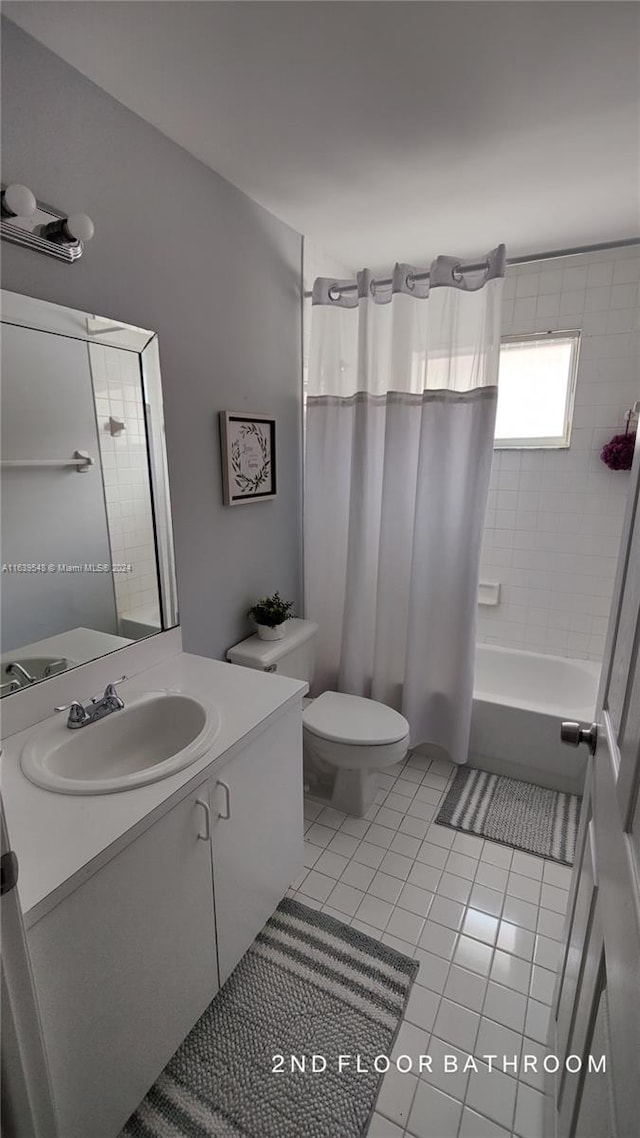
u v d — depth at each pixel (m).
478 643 3.10
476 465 2.15
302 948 1.57
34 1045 0.70
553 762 2.30
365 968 1.51
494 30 1.15
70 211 1.29
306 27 1.14
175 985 1.20
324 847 1.97
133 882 1.04
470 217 2.10
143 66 1.26
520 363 2.77
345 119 1.47
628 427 2.49
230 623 2.10
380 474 2.43
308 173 1.77
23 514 1.28
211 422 1.88
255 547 2.22
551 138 1.56
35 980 0.86
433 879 1.83
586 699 2.63
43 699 1.35
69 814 1.02
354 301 2.32
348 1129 1.17
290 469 2.43
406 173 1.76
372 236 2.30
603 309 2.52
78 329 1.34
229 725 1.35
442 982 1.48
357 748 1.94
